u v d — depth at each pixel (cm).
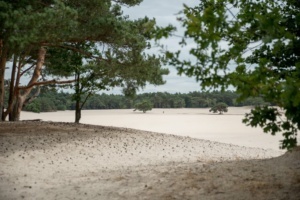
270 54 518
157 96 17900
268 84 352
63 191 687
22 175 834
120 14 1712
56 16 1119
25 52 1689
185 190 637
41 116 8194
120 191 665
